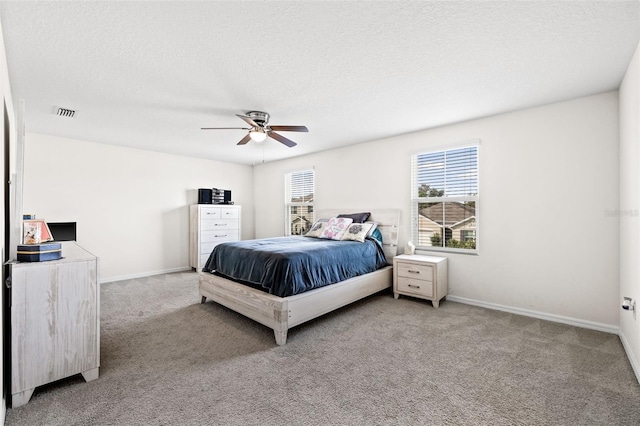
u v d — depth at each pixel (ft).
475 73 7.96
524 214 10.68
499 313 10.91
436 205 13.14
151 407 5.69
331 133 13.78
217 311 11.16
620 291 8.76
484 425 5.24
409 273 12.30
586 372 6.89
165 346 8.28
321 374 6.87
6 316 5.88
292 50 6.83
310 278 9.64
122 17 5.62
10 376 5.66
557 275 10.05
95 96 9.34
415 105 10.23
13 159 10.00
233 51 6.86
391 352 7.93
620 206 8.72
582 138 9.55
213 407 5.70
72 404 5.74
